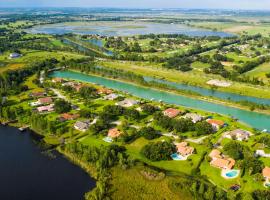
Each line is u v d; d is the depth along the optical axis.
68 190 165.25
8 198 160.25
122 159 181.75
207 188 157.62
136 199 156.75
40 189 166.38
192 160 187.12
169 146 193.00
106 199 155.12
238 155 183.38
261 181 165.62
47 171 181.38
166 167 182.25
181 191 159.75
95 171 178.50
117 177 172.75
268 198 149.50
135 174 175.00
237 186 162.62
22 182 172.38
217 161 180.38
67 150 198.50
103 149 189.25
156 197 157.75
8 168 185.12
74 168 183.62
